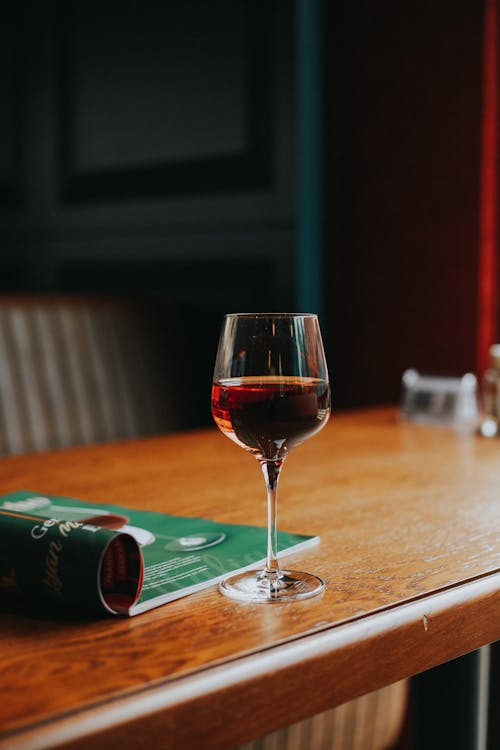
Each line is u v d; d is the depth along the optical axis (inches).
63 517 40.8
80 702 23.7
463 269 86.9
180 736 24.9
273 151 98.0
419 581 33.4
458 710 44.9
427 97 88.7
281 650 27.4
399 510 44.1
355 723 52.1
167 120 109.0
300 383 32.2
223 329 33.4
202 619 29.5
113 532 30.0
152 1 108.7
